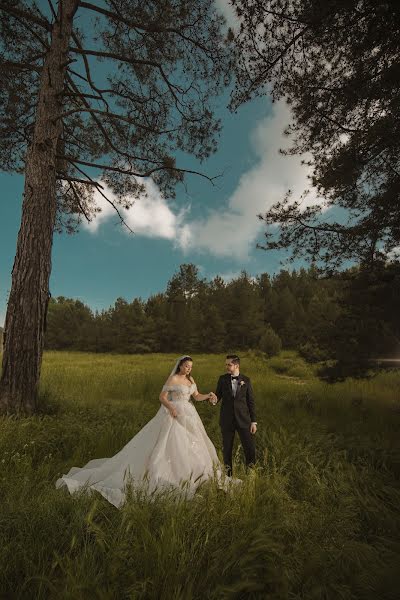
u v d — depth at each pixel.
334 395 10.41
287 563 2.35
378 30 4.93
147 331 58.16
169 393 4.29
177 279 69.88
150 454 3.85
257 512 3.07
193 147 8.98
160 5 7.70
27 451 4.54
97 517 2.93
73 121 9.91
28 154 7.29
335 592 2.12
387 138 5.75
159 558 2.25
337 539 2.73
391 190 6.18
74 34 8.60
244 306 58.56
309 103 6.38
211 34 7.76
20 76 8.99
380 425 6.88
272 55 5.93
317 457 4.58
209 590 2.09
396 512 3.37
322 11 4.91
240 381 4.80
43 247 7.03
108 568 2.18
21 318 6.70
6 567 2.24
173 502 3.06
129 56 8.87
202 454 3.91
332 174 6.60
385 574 2.21
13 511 2.76
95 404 8.09
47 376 13.69
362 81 5.59
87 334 64.44
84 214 10.44
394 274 7.05
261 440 5.42
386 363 7.87
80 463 4.56
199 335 55.31
